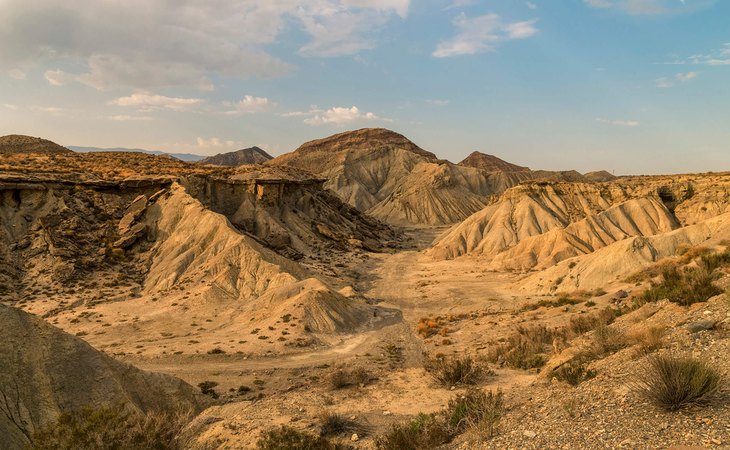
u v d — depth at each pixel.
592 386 13.23
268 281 62.34
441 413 17.02
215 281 61.72
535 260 91.44
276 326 47.16
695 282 21.11
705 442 8.15
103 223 74.12
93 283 61.41
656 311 20.09
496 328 41.38
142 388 22.94
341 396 23.22
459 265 99.56
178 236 73.88
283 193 115.25
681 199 115.75
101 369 21.34
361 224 143.38
